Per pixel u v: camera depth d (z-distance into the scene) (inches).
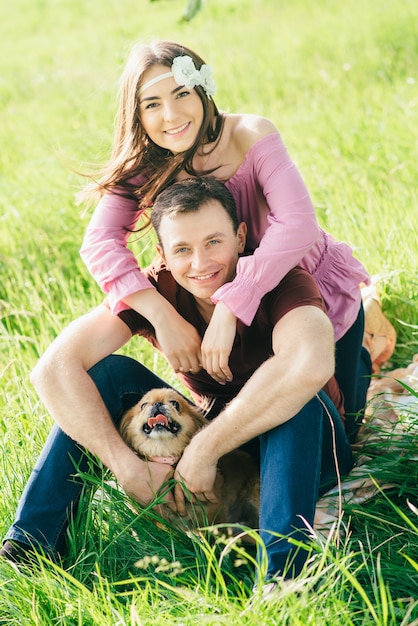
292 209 118.8
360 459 135.9
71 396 119.6
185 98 121.6
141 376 132.8
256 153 123.4
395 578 111.2
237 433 113.5
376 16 473.7
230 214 118.6
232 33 499.5
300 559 106.0
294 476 109.6
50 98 457.7
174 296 127.0
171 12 621.0
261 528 109.4
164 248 119.9
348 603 98.2
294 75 396.8
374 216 213.6
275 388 109.9
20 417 154.8
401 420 137.7
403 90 330.3
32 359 182.9
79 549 120.2
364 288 172.9
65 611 105.1
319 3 543.8
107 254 125.8
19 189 298.8
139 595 107.3
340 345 135.9
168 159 126.9
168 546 120.6
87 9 736.3
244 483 130.9
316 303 115.6
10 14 791.7
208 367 118.1
